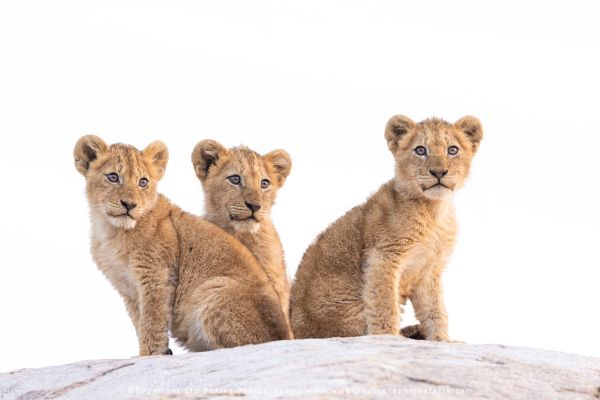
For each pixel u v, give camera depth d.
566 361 10.73
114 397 9.79
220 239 16.14
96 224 16.44
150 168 16.69
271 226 19.81
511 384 9.19
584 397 9.13
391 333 15.32
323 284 16.03
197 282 15.77
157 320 15.64
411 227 15.46
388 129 16.92
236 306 15.33
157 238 15.87
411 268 15.80
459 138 16.69
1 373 12.83
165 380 10.29
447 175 15.66
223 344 15.38
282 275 19.69
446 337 16.05
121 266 16.03
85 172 17.11
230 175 19.33
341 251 16.06
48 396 11.03
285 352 10.67
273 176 20.09
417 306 16.22
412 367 9.45
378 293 15.40
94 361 12.75
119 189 15.91
